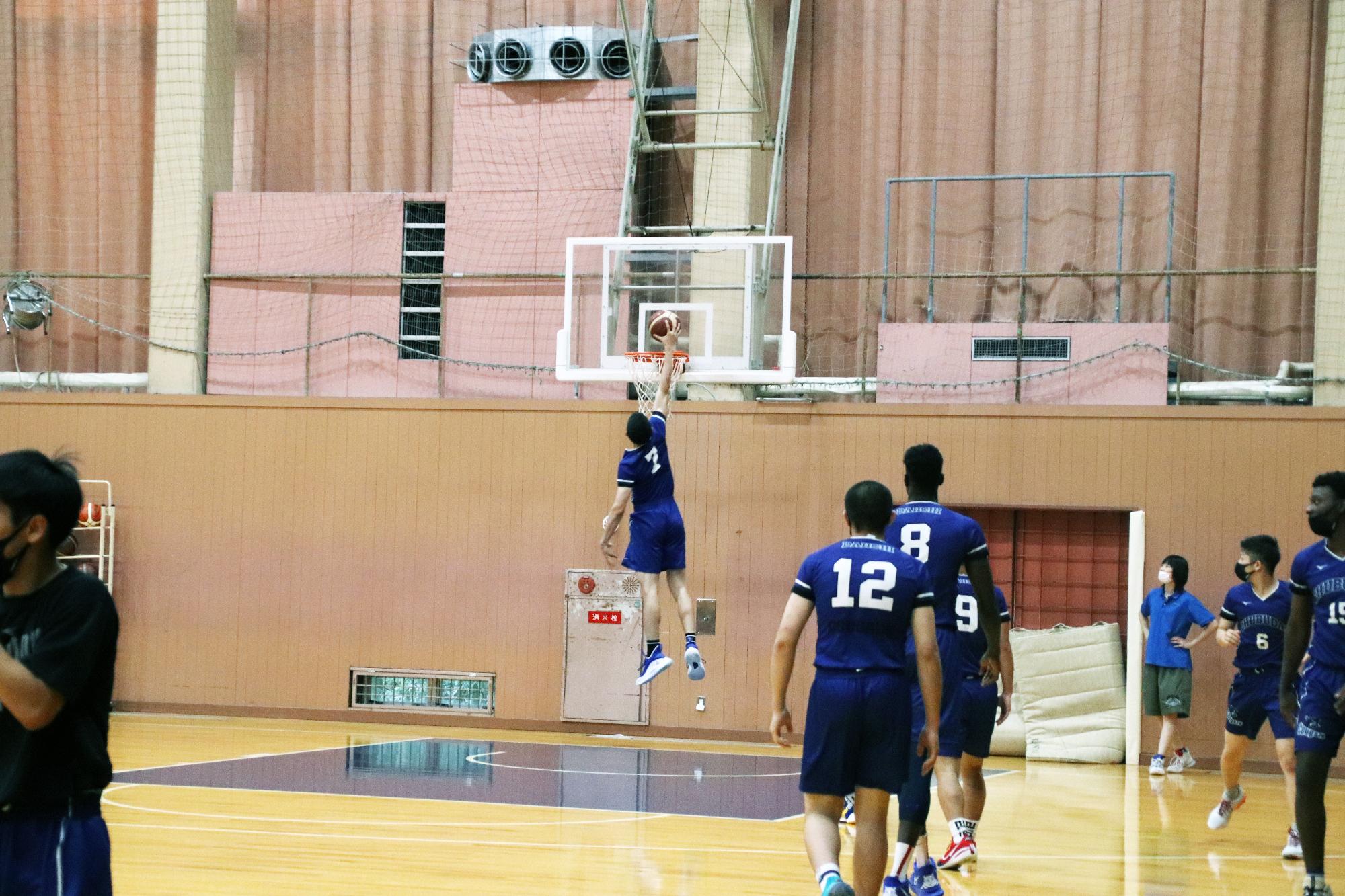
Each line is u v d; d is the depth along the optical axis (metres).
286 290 22.45
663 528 13.58
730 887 9.36
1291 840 11.23
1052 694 19.25
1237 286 21.06
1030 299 21.80
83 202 24.31
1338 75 19.75
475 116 22.27
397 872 9.48
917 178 21.56
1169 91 21.28
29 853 4.79
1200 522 18.94
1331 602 8.80
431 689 20.94
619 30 22.33
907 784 9.05
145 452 21.69
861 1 22.66
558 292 21.75
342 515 21.20
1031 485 19.42
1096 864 10.70
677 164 22.84
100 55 24.34
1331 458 18.58
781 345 20.00
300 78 24.55
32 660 4.71
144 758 15.97
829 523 19.86
